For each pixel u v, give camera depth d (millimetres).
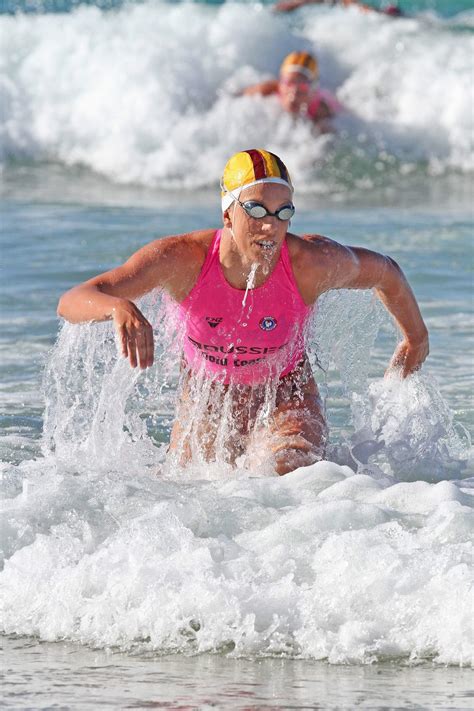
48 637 9258
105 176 42312
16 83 44656
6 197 36344
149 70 44750
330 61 48000
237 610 9102
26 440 14742
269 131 43719
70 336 13648
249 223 12688
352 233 30016
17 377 17781
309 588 9430
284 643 8953
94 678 8422
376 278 14008
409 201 37656
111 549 9984
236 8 48125
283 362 14102
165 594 9266
